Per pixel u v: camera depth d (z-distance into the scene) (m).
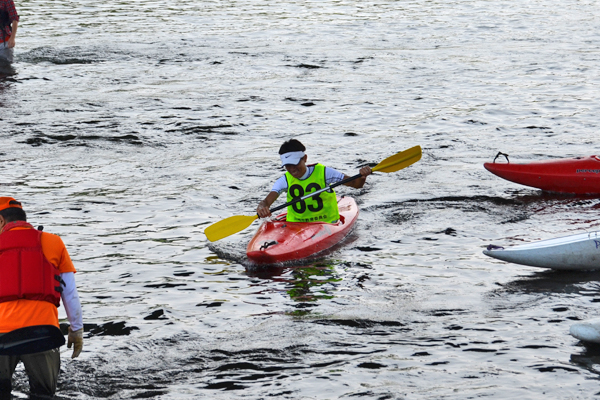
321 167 28.27
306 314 21.30
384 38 82.19
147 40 80.75
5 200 16.30
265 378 17.28
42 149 42.47
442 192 34.22
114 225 30.03
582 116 48.88
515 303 21.64
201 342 19.45
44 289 15.53
